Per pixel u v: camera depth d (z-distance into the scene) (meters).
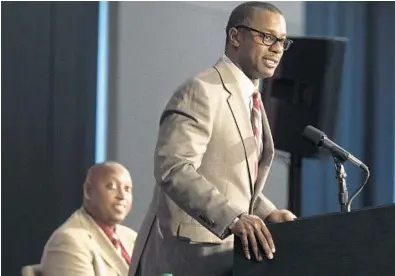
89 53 14.45
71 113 14.22
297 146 13.61
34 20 14.03
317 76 13.65
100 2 14.67
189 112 6.84
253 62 7.08
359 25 17.55
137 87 14.93
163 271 6.98
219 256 6.84
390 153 17.70
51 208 13.91
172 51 15.21
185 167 6.65
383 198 17.59
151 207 7.41
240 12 7.16
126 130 14.79
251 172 7.01
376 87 17.64
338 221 6.15
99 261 10.98
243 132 6.98
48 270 10.88
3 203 13.58
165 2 15.17
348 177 17.31
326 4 17.20
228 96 6.99
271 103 13.68
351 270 6.04
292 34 16.78
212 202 6.48
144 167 14.89
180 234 6.90
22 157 13.77
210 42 15.52
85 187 11.48
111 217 11.35
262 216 7.38
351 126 17.53
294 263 6.23
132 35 14.91
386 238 5.96
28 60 13.95
